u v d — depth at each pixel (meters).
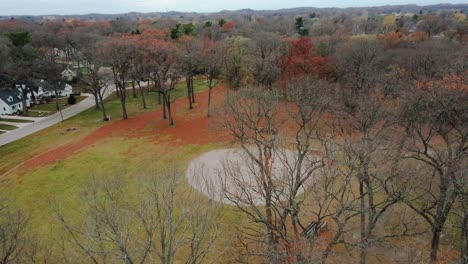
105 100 74.12
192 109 57.81
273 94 37.97
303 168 28.75
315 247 18.67
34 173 36.31
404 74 44.34
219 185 30.11
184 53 56.06
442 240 22.12
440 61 44.59
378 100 26.73
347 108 29.78
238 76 56.19
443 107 22.22
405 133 23.70
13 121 61.78
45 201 30.06
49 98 77.25
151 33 94.62
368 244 16.84
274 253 16.48
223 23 137.88
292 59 47.69
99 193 25.09
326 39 71.88
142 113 58.94
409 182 21.03
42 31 120.75
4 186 33.66
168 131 48.09
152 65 52.91
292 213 17.17
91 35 95.00
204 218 19.39
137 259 19.31
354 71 43.38
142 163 37.72
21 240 18.41
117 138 46.66
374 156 21.44
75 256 19.50
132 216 21.62
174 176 22.33
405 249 21.39
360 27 145.88
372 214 18.52
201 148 41.12
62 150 43.41
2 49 68.12
